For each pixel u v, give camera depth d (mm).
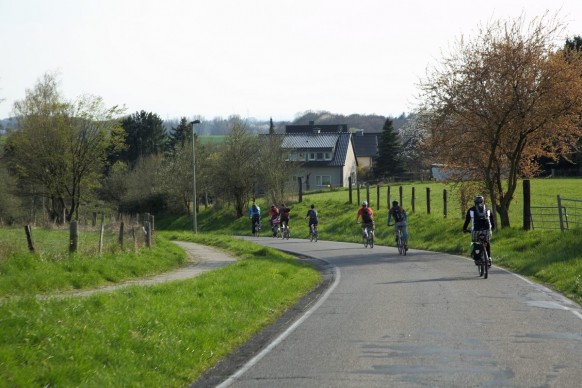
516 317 12461
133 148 109375
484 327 11453
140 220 49812
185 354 9516
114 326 9992
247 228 61500
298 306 14961
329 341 10633
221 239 40844
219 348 10297
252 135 69938
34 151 57656
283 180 66688
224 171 66125
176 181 73375
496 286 17172
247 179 66250
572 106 30156
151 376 8438
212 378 8641
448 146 32594
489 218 19531
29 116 57750
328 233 47875
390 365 8836
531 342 10203
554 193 55719
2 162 60531
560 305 13938
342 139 108125
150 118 111438
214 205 72875
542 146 33188
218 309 12984
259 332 11875
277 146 67562
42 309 10234
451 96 32062
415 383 7883
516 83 30828
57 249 21172
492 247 27422
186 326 11180
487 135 31562
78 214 60594
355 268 24109
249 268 20484
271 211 51531
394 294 16125
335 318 12883
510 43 31219
